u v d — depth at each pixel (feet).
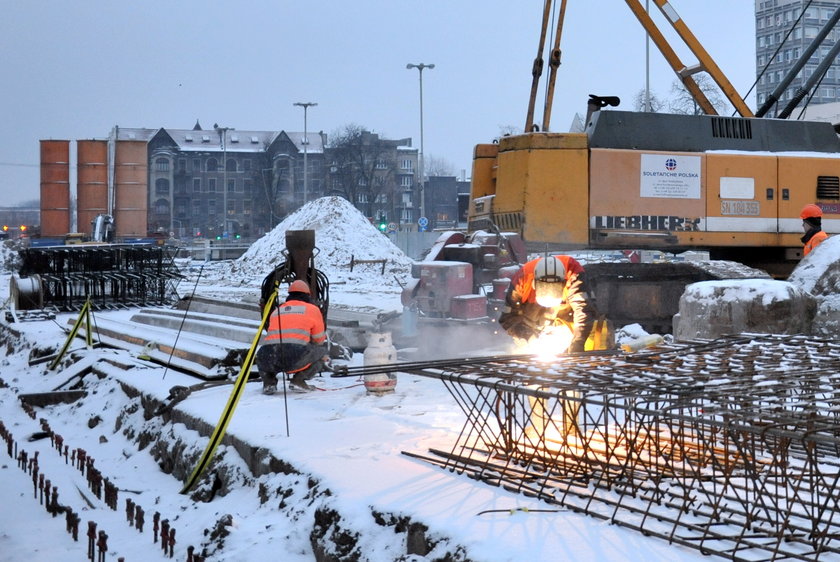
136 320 62.75
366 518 18.74
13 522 25.70
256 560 19.67
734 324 36.32
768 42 478.18
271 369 34.40
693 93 54.44
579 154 48.70
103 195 189.16
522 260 48.39
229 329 47.65
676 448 21.11
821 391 17.74
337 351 42.73
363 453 23.57
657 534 15.70
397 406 30.96
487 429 25.98
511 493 19.08
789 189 51.01
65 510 26.48
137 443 34.40
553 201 48.47
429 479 20.62
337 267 132.77
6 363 61.77
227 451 26.76
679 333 38.42
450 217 527.40
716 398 16.63
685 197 49.75
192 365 41.32
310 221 142.82
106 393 41.86
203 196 493.77
